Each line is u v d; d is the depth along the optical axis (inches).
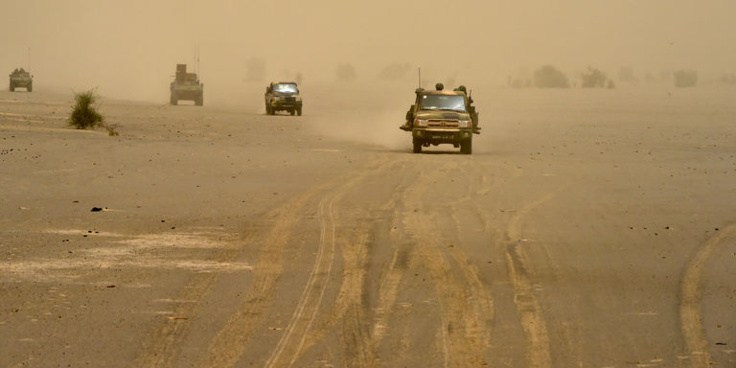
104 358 965.8
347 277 1373.0
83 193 2214.6
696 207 2171.5
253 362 961.5
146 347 1008.9
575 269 1456.7
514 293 1289.4
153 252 1544.0
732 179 2797.7
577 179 2746.1
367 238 1699.1
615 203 2224.4
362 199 2223.2
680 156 3646.7
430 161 3287.4
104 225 1798.7
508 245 1649.9
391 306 1205.7
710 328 1118.4
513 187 2518.5
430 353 1001.5
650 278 1396.4
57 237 1660.9
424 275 1395.2
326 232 1756.9
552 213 2046.0
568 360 983.6
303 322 1120.8
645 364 971.9
